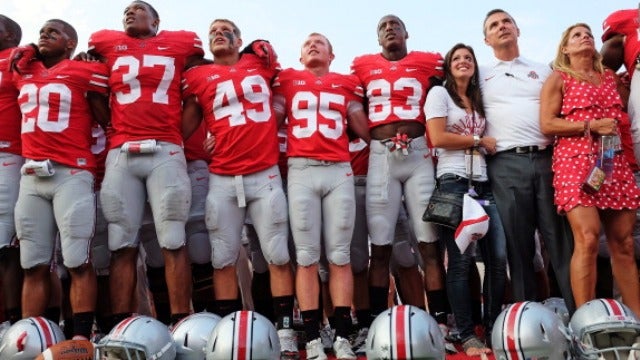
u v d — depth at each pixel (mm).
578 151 4020
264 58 4676
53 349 3459
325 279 4883
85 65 4566
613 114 4125
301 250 4281
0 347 3727
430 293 4402
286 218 4375
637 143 4367
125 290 4328
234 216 4375
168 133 4461
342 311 4207
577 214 3924
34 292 4355
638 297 4020
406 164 4516
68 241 4281
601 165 3936
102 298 4887
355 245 4738
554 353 3078
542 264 5156
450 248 4191
